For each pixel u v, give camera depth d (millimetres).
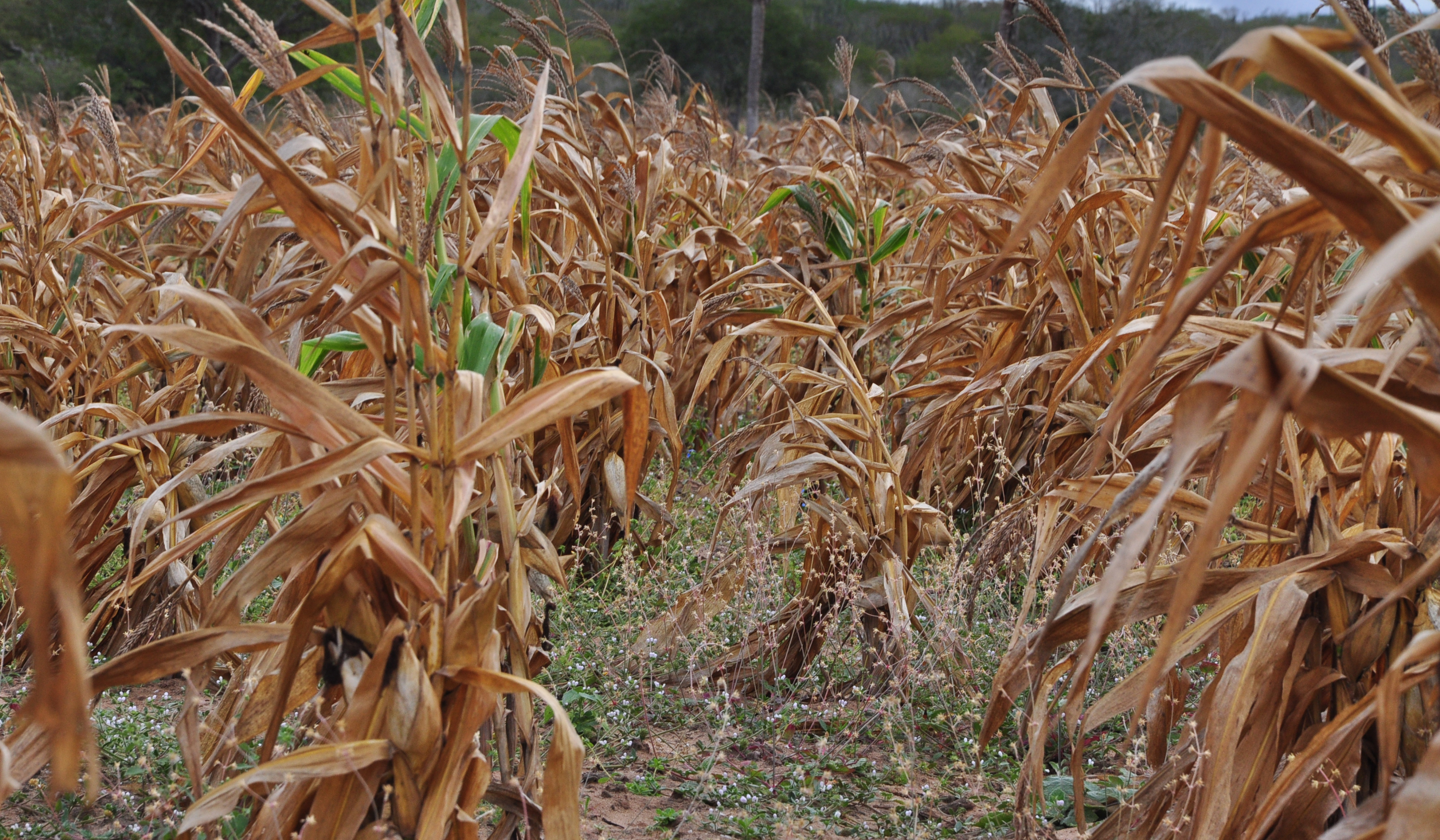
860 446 3822
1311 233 1653
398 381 2557
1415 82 1586
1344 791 1972
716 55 29250
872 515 3551
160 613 3107
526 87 3531
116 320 4379
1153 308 3285
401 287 1757
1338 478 2252
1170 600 2152
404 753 1787
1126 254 4453
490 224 1861
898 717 3078
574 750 1774
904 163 5145
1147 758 2543
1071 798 2836
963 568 3414
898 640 3227
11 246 4879
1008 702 2340
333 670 1931
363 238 1710
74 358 3928
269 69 1875
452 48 1968
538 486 2527
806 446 3531
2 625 3518
